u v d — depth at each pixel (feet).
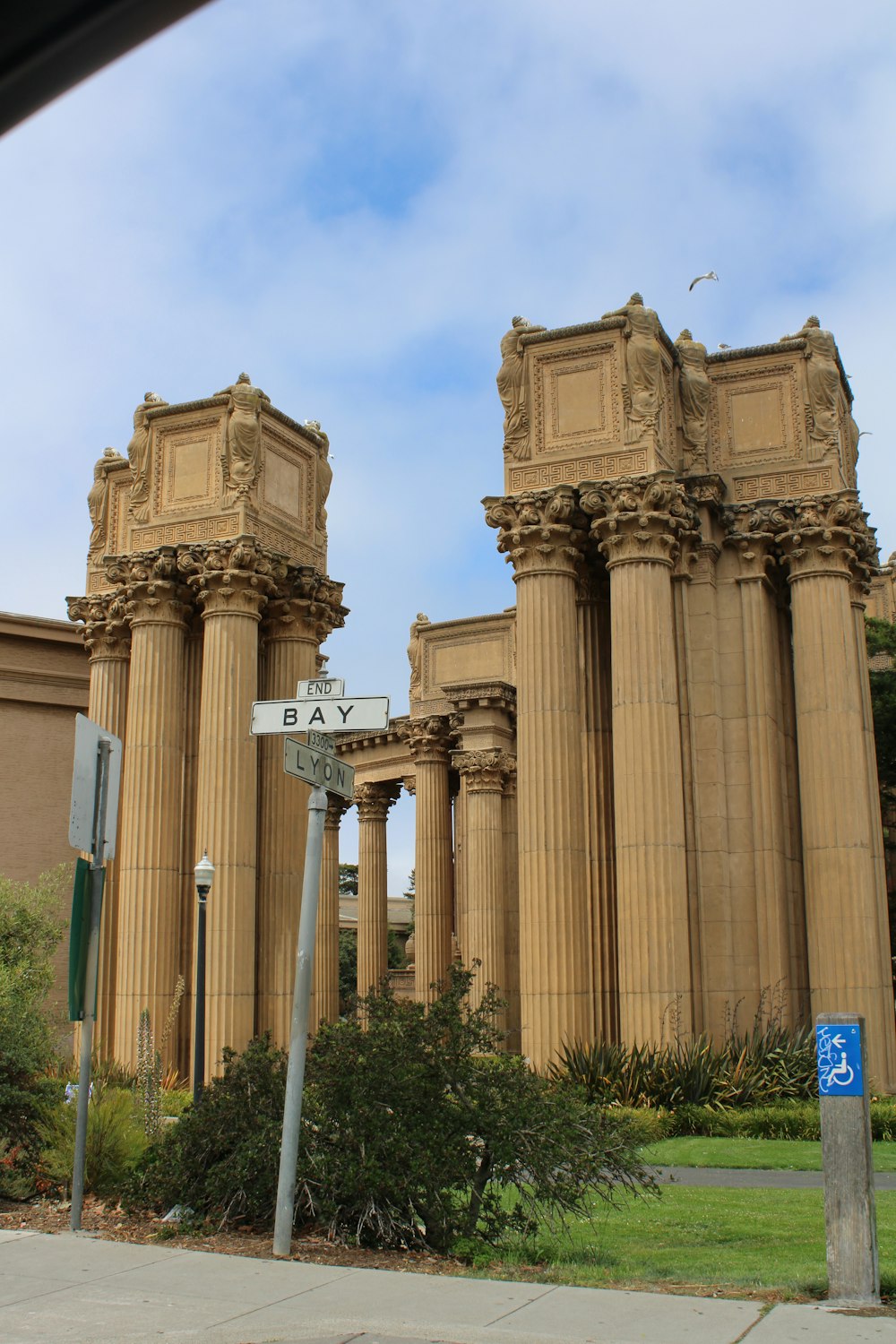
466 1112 39.65
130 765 96.17
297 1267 34.01
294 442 104.58
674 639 85.20
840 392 93.86
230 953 90.38
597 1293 30.78
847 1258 30.09
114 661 103.65
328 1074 40.37
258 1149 39.81
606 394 87.35
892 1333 26.55
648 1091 74.33
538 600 85.81
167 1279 32.60
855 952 82.64
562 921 81.30
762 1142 68.85
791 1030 84.89
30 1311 29.63
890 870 130.31
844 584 88.69
